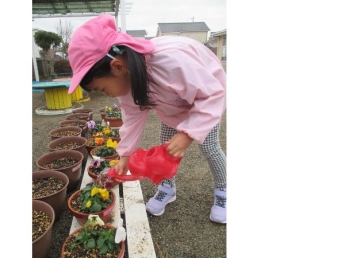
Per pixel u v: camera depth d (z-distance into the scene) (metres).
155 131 3.23
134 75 0.88
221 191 1.49
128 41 0.91
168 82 0.98
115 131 2.67
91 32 0.86
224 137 2.91
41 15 6.87
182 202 1.68
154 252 1.20
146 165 1.00
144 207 1.50
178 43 1.04
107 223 1.39
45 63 8.60
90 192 1.45
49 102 4.53
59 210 1.52
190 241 1.35
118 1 5.82
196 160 2.30
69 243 1.15
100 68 0.87
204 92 0.97
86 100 5.59
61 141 2.34
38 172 1.68
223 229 1.43
